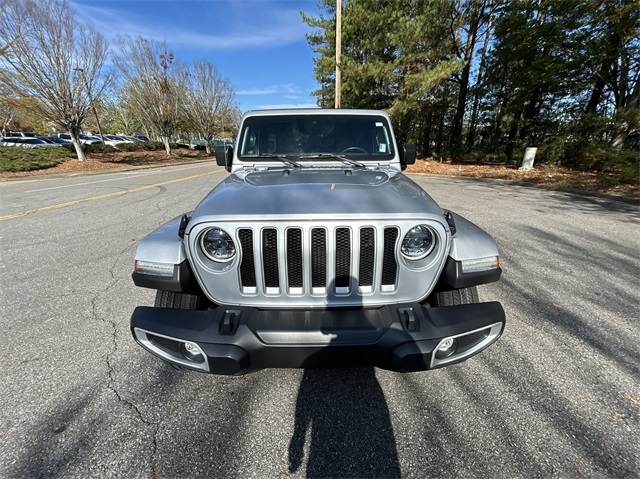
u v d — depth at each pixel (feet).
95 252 14.20
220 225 5.16
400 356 5.10
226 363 5.10
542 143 43.32
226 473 4.90
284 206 5.29
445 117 66.23
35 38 49.16
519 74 41.29
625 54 33.76
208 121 119.96
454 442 5.32
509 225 17.29
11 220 19.65
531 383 6.50
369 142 9.23
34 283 11.23
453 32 50.75
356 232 5.16
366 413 5.91
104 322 8.86
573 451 5.10
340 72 43.80
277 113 9.41
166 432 5.55
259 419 5.81
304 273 5.25
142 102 89.92
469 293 6.51
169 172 53.21
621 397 6.11
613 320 8.63
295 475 4.86
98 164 63.00
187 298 6.47
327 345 5.09
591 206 21.84
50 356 7.47
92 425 5.68
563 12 35.63
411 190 6.52
